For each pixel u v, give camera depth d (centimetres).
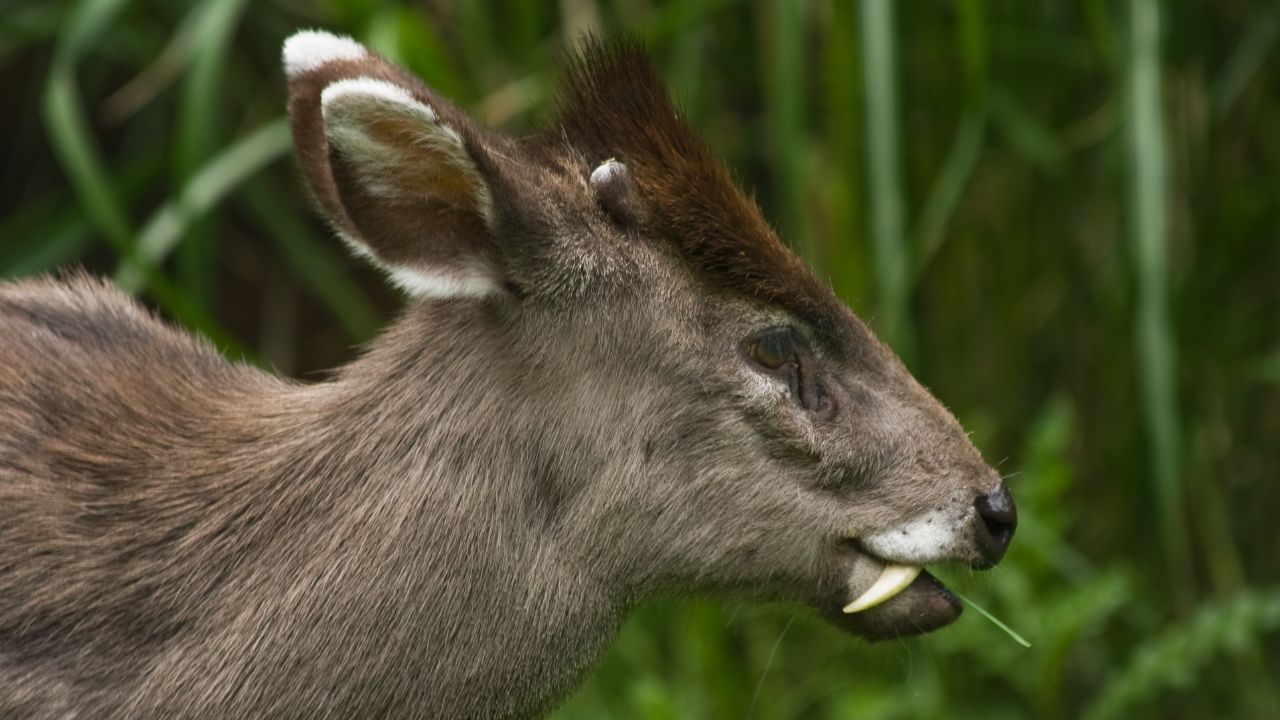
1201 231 1230
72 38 1019
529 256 691
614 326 705
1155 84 1080
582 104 737
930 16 1172
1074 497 1270
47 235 1166
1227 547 1232
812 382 737
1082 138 1222
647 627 1142
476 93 1145
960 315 1241
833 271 1107
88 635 678
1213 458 1248
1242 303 1258
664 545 722
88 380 723
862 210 1102
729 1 1144
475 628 701
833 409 735
